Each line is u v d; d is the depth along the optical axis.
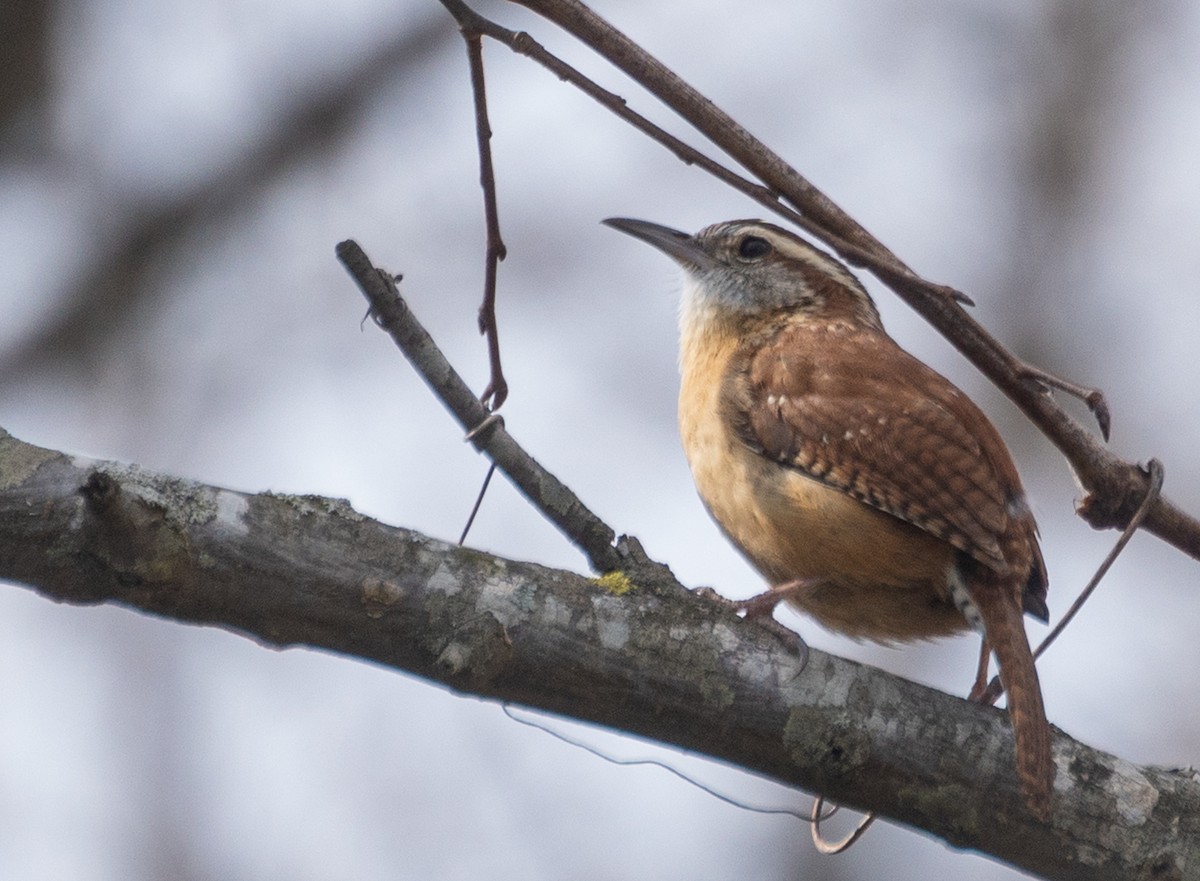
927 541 10.29
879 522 10.33
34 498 7.07
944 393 11.15
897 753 8.65
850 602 10.79
